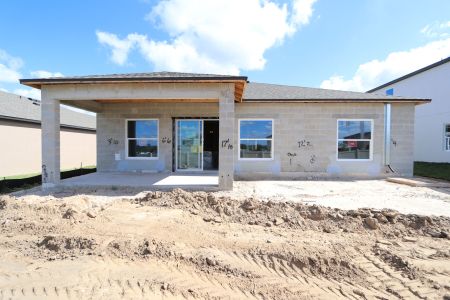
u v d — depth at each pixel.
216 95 8.97
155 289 3.25
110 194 8.19
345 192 8.81
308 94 13.20
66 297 3.08
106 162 13.20
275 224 5.39
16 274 3.56
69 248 4.28
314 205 6.11
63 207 6.01
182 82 8.92
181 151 13.36
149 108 13.08
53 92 9.21
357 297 3.15
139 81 8.78
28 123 16.09
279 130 12.52
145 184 9.47
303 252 4.11
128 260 3.94
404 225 5.27
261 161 12.60
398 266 3.79
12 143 14.96
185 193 7.02
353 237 4.79
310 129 12.50
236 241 4.57
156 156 13.21
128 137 13.25
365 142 12.59
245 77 8.61
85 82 8.84
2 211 5.91
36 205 6.07
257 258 4.02
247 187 9.76
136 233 4.80
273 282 3.46
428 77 18.64
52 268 3.72
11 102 17.50
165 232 4.87
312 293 3.23
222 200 6.45
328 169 12.54
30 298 3.07
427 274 3.57
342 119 12.50
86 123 23.45
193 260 3.92
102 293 3.15
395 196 8.17
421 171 14.30
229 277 3.55
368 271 3.68
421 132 19.25
